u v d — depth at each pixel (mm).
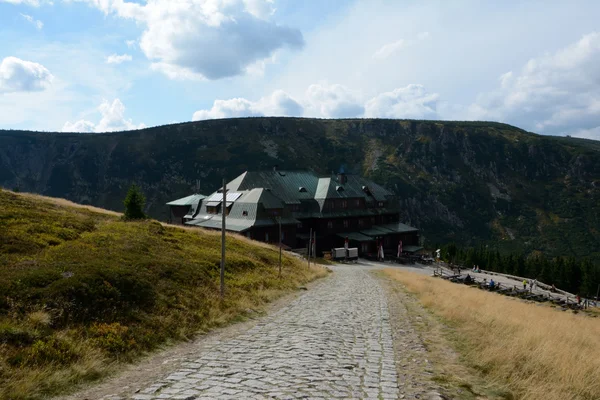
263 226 75562
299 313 19266
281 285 28625
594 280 93625
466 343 12930
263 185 91875
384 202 109750
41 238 22734
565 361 10102
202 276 22562
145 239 29109
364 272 56688
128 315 13891
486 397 8422
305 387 8531
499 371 9906
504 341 12328
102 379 9500
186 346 12773
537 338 12375
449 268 85188
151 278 18406
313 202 95875
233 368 10008
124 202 44250
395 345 12922
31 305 12148
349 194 100750
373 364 10609
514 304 28672
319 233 94312
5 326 10391
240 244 44906
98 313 13266
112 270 16797
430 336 14156
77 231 28000
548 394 8305
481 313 18516
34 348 9938
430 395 8281
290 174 100062
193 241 36719
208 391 8258
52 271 14930
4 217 26141
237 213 78750
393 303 23312
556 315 27938
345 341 13336
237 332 14812
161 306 15680
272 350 11922
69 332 11414
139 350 11758
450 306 20141
